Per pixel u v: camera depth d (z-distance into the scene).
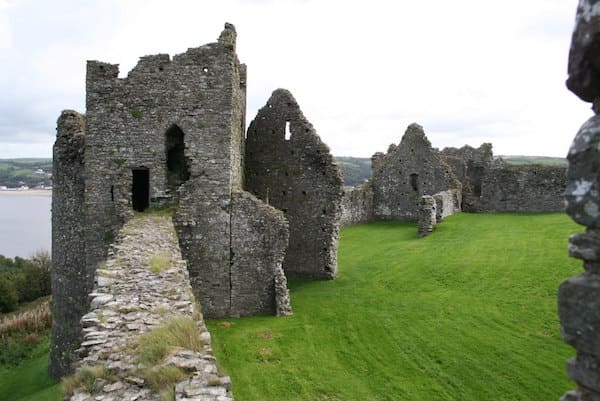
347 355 13.95
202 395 5.64
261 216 18.91
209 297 18.89
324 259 22.89
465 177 42.28
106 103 19.03
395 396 11.53
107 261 11.37
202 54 18.94
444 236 29.62
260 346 14.76
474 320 15.84
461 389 11.75
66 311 20.55
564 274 19.02
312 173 23.19
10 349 30.31
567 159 3.60
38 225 141.62
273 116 23.69
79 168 19.95
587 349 3.46
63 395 6.21
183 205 18.88
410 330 15.39
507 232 28.47
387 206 41.16
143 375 6.11
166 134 19.14
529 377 12.01
